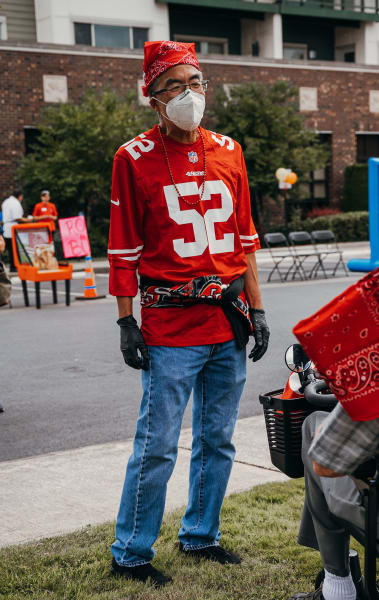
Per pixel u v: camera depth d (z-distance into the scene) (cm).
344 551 250
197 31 3212
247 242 330
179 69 298
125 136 2167
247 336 325
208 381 326
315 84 2958
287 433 279
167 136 307
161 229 305
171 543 347
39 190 2181
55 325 1085
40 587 307
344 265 1892
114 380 734
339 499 227
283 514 376
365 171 2984
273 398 281
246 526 362
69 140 2150
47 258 1294
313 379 274
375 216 380
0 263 613
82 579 312
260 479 430
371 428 193
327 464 200
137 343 306
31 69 2336
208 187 309
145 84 309
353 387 188
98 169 2184
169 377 307
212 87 2688
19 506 400
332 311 188
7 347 920
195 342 309
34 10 2830
